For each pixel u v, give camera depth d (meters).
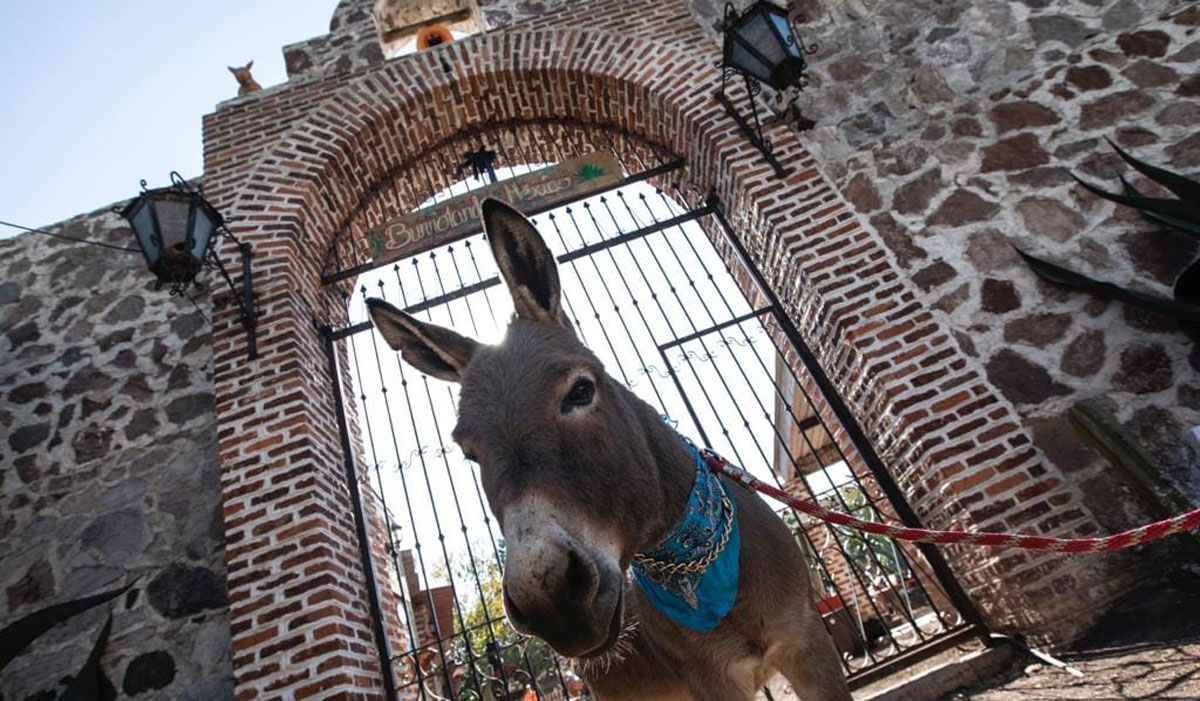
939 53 6.85
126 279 6.97
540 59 7.40
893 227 6.07
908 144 6.46
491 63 7.44
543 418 1.70
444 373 2.55
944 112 6.55
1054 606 4.37
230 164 7.04
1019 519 4.68
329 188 7.19
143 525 5.60
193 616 5.15
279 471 5.22
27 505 5.79
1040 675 3.97
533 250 2.25
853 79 6.92
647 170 7.57
